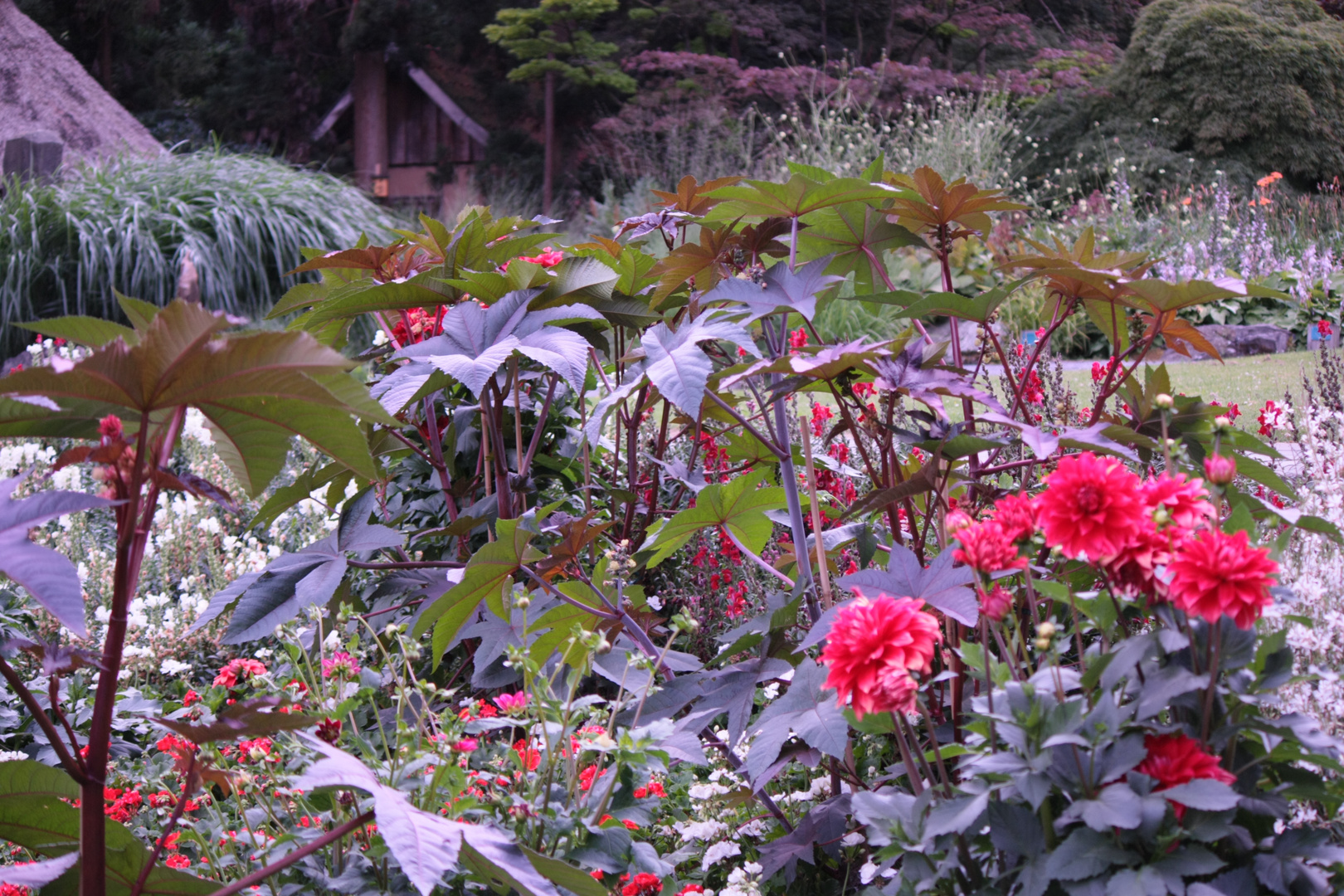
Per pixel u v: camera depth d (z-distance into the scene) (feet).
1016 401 6.63
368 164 66.13
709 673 6.45
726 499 6.83
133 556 4.10
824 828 6.18
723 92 54.39
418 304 7.97
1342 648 5.28
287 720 4.27
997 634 4.80
